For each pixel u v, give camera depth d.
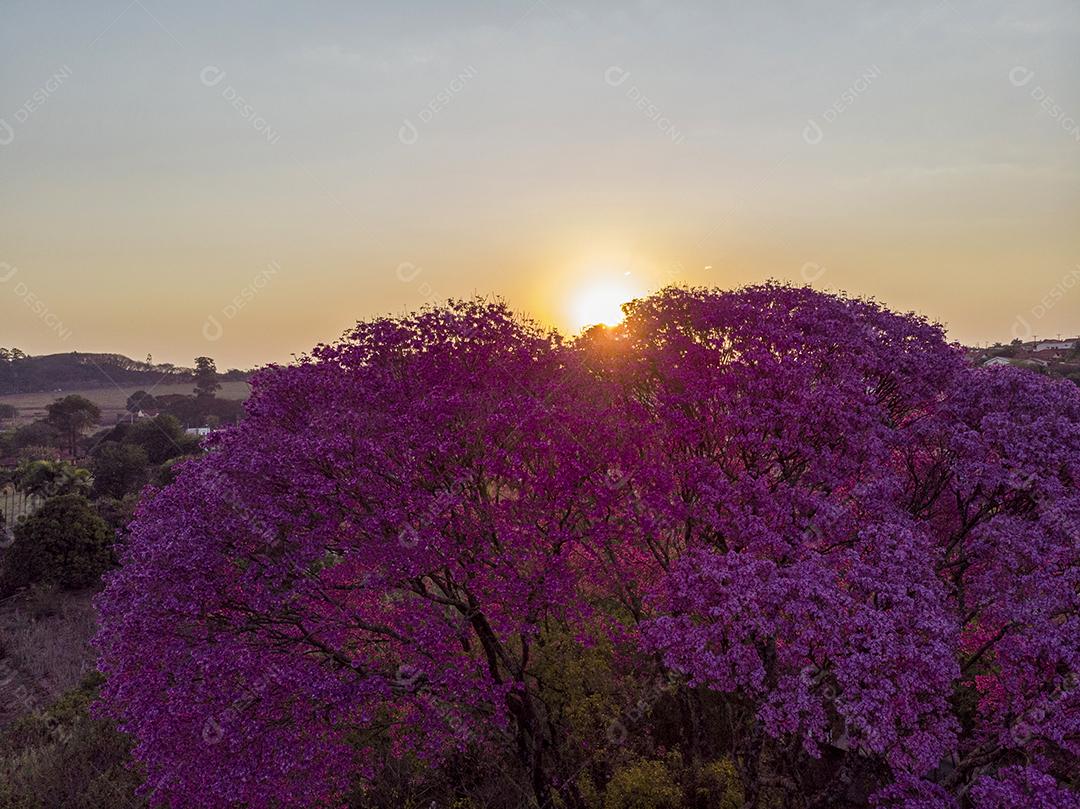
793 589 11.31
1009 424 14.21
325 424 13.57
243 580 12.41
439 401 13.94
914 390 16.14
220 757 11.29
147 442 73.75
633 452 14.67
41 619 31.52
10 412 159.75
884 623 10.42
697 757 15.00
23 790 16.25
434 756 14.83
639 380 16.69
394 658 14.49
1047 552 12.43
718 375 15.78
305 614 13.12
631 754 14.89
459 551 13.45
